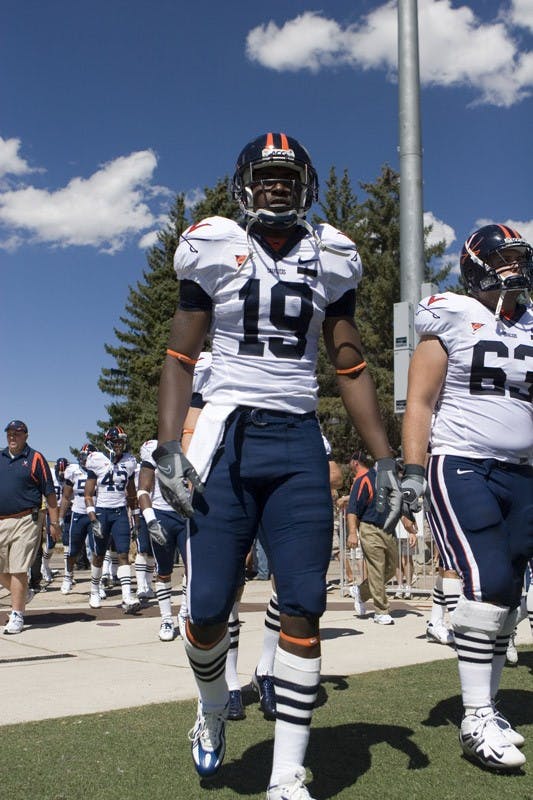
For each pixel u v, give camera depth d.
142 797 3.00
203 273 3.00
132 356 42.12
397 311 9.99
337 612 9.26
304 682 2.84
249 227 3.03
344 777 3.20
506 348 3.60
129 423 38.28
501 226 3.70
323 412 33.97
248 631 7.54
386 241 39.19
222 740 3.16
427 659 5.93
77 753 3.55
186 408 3.07
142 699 4.64
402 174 10.48
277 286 2.97
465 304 3.66
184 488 2.85
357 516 8.34
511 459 3.60
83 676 5.41
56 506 8.20
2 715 4.27
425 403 3.62
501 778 3.19
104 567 12.39
